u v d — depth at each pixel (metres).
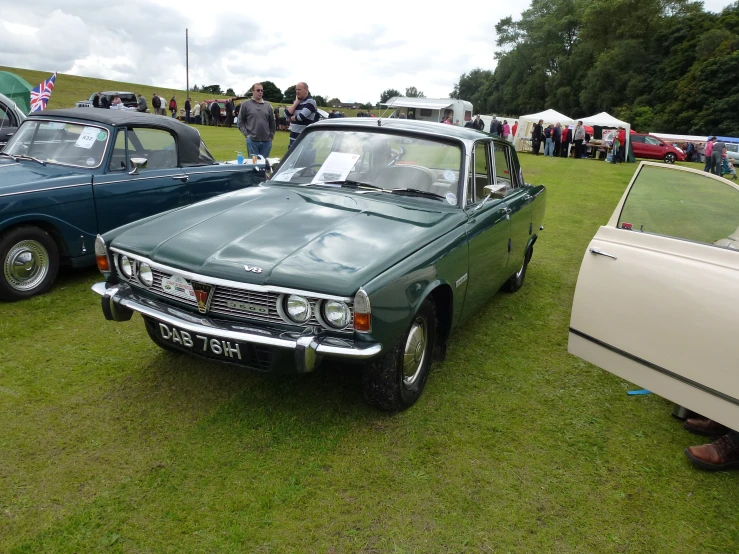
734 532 2.48
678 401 2.78
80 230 4.89
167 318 2.83
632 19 64.88
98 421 3.00
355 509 2.46
